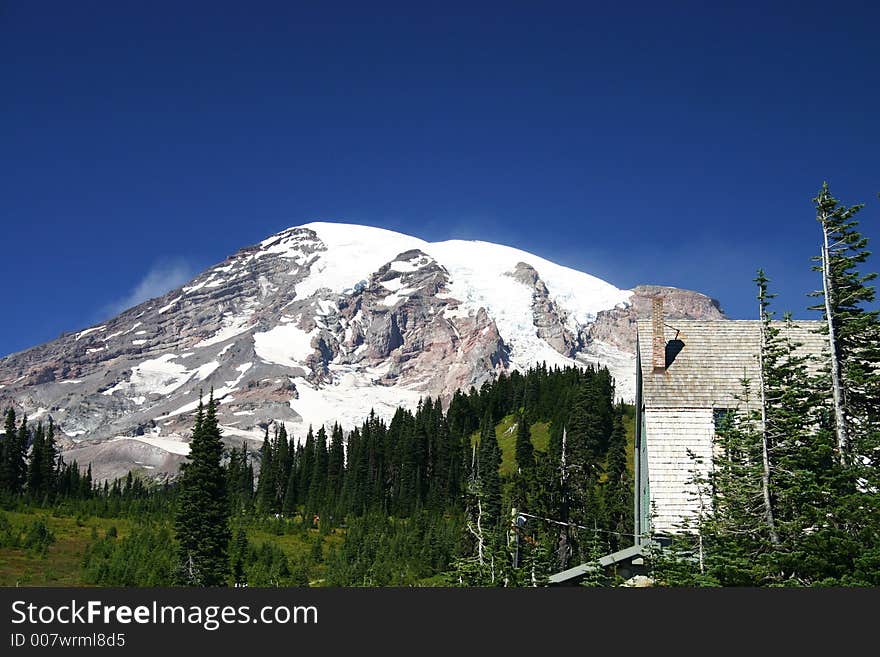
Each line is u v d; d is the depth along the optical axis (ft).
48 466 516.73
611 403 495.41
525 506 210.79
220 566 261.24
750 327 141.69
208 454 265.95
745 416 108.47
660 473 126.00
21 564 304.50
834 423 110.83
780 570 98.32
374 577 267.59
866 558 92.27
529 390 650.02
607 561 121.90
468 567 124.47
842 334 111.24
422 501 516.73
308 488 580.71
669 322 143.54
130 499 501.15
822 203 111.65
